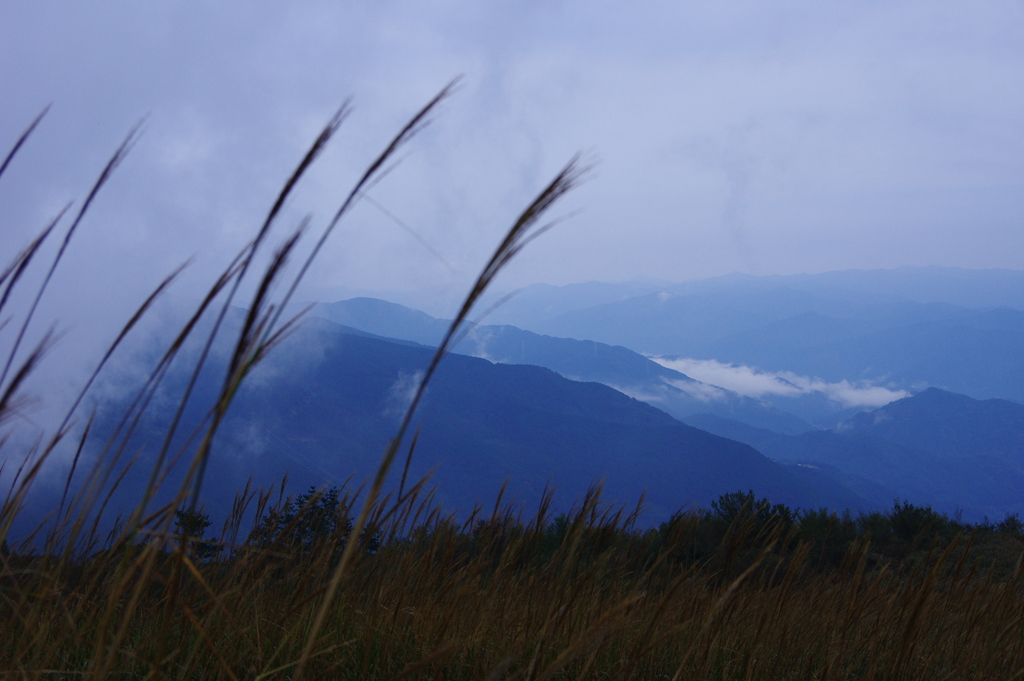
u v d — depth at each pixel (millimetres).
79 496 1285
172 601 1383
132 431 1224
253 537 2627
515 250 902
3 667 1904
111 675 1824
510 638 2930
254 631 2617
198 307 1004
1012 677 3396
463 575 3131
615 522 2785
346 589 2908
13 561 1656
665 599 2119
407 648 2863
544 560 3268
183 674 2023
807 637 3939
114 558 1873
